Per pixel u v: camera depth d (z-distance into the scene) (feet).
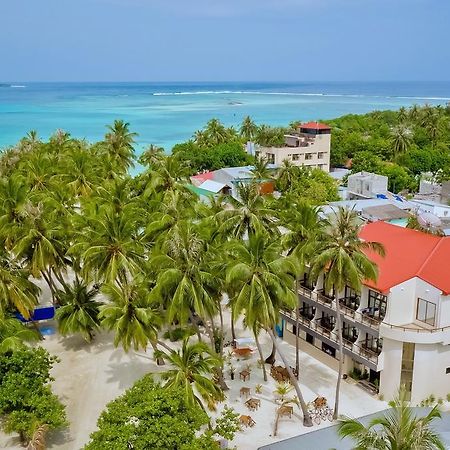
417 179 378.94
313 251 126.72
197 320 178.81
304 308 162.91
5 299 150.82
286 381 144.36
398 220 262.47
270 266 118.42
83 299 165.78
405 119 547.49
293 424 126.11
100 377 151.94
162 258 128.67
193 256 129.18
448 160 413.59
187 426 92.73
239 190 167.22
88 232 163.84
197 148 441.68
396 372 131.13
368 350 137.08
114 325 131.95
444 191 318.45
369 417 110.83
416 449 77.71
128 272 158.10
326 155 417.90
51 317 185.26
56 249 169.99
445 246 140.87
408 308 132.16
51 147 354.13
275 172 341.21
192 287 124.47
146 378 105.40
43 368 118.21
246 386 144.46
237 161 424.46
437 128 482.28
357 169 388.16
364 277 126.31
